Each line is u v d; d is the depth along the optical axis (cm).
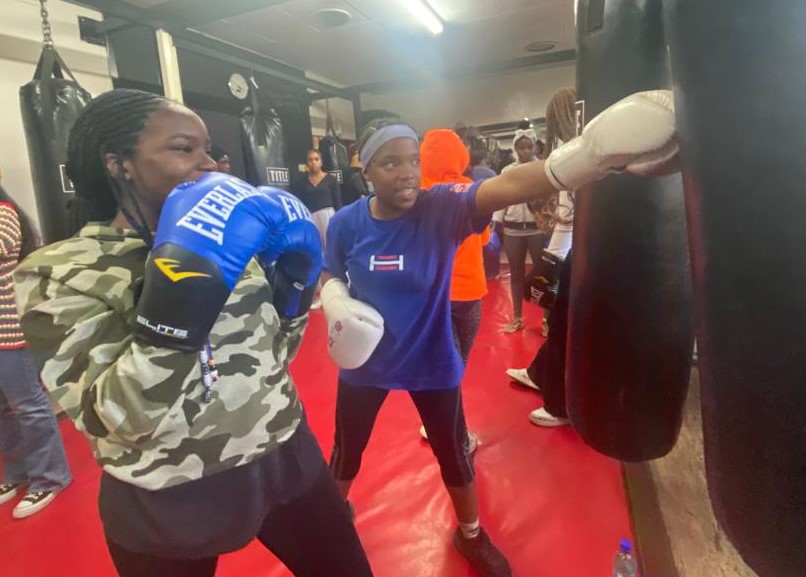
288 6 445
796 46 39
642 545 147
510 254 361
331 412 261
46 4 334
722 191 45
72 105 240
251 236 67
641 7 68
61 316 66
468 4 473
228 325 75
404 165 120
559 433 225
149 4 392
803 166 40
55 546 176
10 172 319
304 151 645
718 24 42
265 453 77
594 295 78
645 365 76
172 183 71
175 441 70
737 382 46
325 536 91
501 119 780
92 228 73
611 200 74
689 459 193
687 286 75
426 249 125
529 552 159
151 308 60
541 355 243
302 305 90
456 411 139
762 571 48
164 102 72
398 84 745
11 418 200
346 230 139
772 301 42
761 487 45
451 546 163
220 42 504
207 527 74
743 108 42
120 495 75
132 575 77
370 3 448
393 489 193
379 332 121
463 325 192
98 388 63
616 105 64
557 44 605
